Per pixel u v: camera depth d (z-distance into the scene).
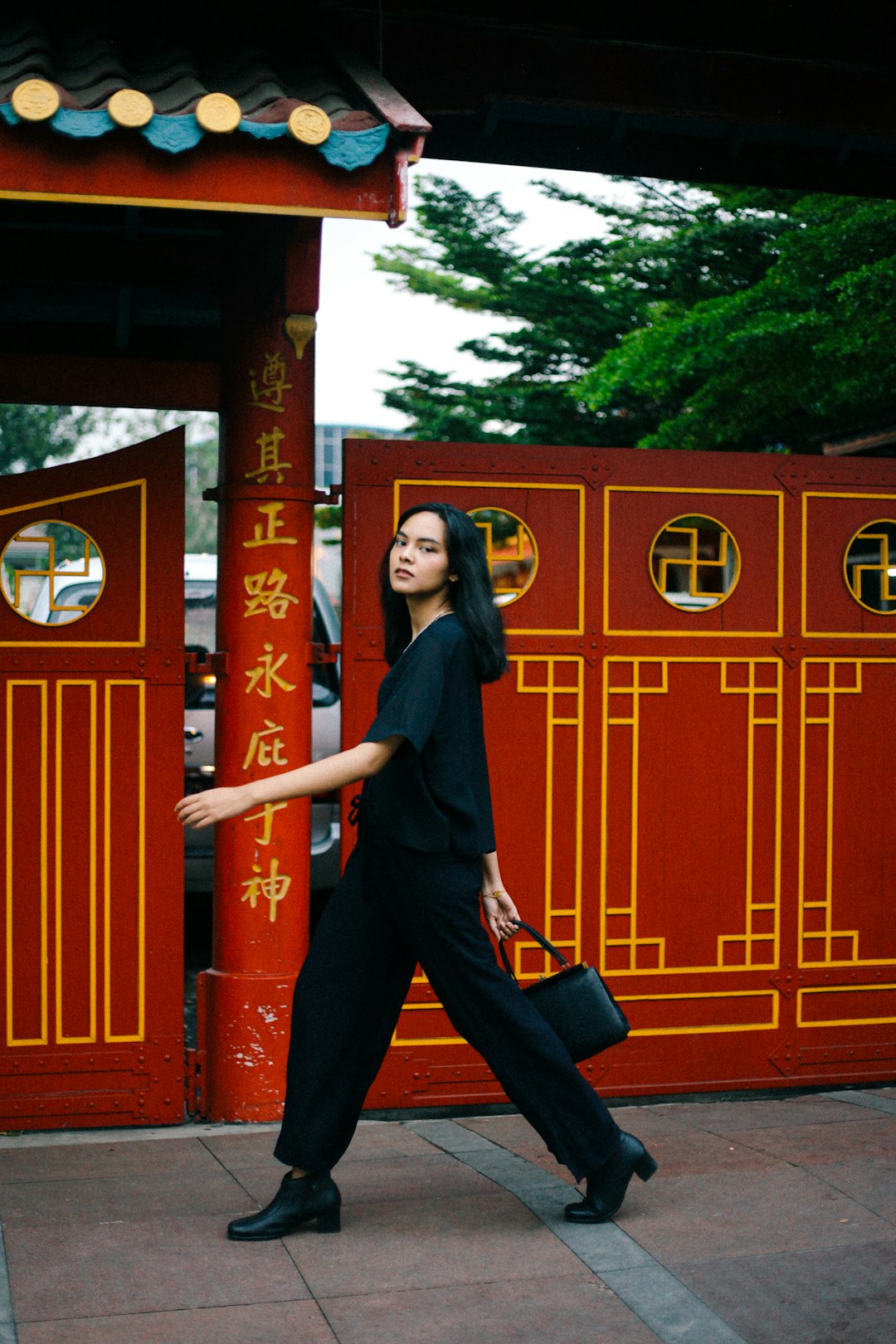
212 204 2.75
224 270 3.83
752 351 9.54
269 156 2.76
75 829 3.70
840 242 9.08
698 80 4.16
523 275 14.01
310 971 2.87
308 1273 2.67
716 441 10.45
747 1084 4.11
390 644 3.00
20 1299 2.55
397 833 2.76
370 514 3.83
